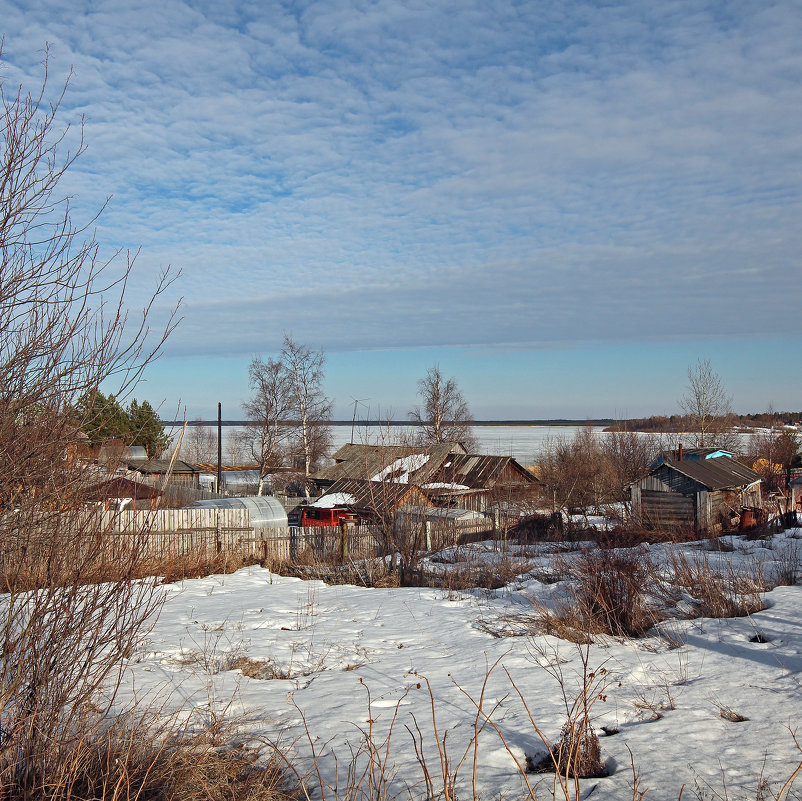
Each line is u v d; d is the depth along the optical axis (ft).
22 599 12.44
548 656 23.45
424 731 16.96
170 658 24.56
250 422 144.25
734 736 15.88
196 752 15.16
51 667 12.75
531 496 100.94
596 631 26.48
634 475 134.10
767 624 26.08
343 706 19.13
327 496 89.30
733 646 23.59
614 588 28.45
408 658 24.47
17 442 11.82
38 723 12.56
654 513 87.76
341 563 50.42
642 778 13.75
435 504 83.97
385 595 37.65
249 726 17.61
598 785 13.52
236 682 21.72
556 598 32.58
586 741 14.93
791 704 17.75
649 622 27.71
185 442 223.30
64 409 12.41
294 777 14.71
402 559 46.21
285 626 30.22
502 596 35.17
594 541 63.16
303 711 18.80
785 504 97.66
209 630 28.94
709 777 13.70
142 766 13.84
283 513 59.57
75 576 12.96
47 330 12.14
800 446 168.66
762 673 20.51
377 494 51.16
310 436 148.66
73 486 12.80
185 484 109.81
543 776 14.14
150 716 17.16
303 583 43.47
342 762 15.33
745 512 77.66
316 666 23.90
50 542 12.72
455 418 162.71
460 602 34.37
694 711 17.66
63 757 12.80
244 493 147.43
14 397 11.93
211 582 43.09
